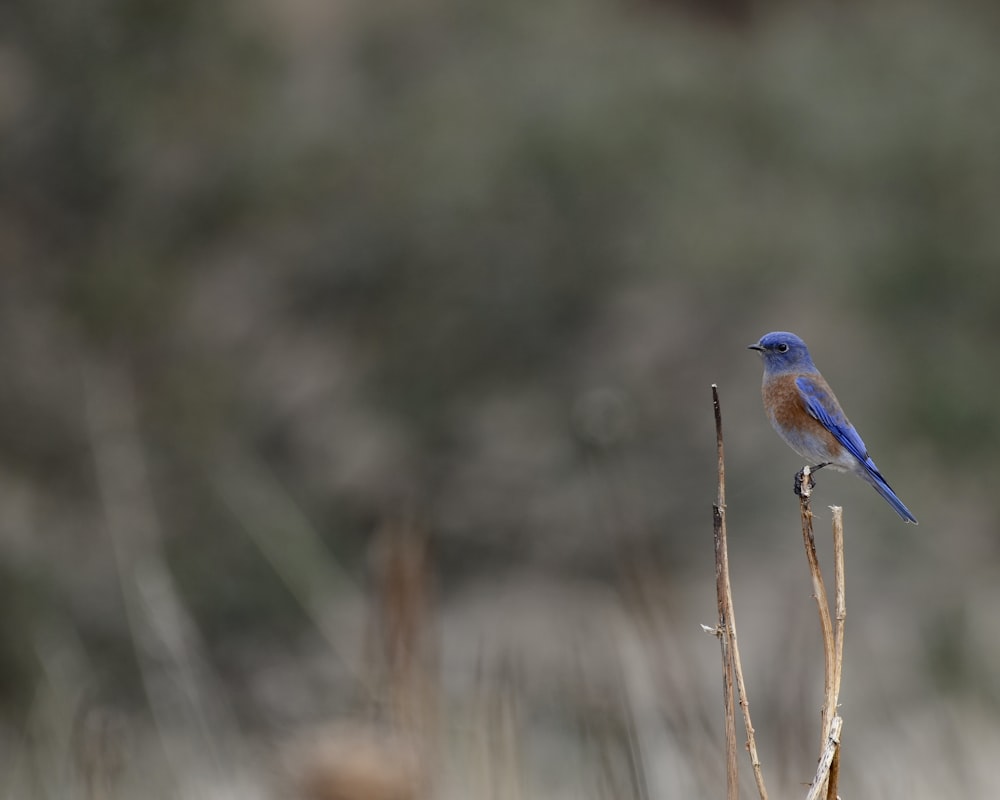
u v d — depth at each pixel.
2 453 18.03
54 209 21.73
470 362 22.19
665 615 6.05
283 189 22.95
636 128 23.28
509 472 20.81
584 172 22.66
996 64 24.91
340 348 22.50
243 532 16.58
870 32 25.41
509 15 24.97
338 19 25.12
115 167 21.81
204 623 15.66
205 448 18.94
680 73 24.16
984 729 8.90
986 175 23.42
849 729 10.72
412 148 23.31
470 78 24.19
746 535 20.00
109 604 15.40
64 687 8.16
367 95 24.61
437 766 6.05
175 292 21.42
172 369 20.73
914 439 20.98
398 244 22.73
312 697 12.15
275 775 6.09
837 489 20.02
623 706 5.55
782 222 23.11
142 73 22.20
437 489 20.77
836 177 23.72
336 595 10.64
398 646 6.16
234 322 22.14
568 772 6.51
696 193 22.98
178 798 6.88
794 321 22.61
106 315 20.62
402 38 25.11
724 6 27.11
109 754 6.39
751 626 16.30
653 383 22.08
